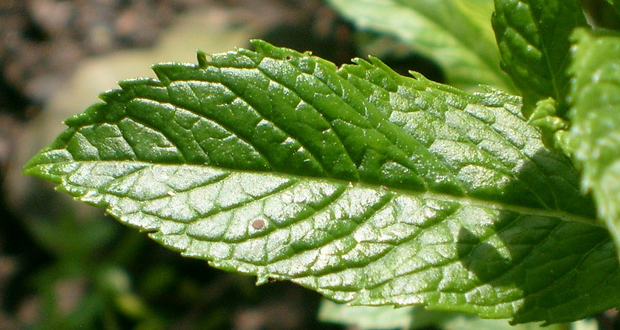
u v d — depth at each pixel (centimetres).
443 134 14
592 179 11
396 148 14
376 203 14
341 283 14
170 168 14
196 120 14
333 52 34
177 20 41
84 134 14
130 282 34
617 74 12
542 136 13
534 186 14
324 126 14
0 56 40
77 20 41
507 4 13
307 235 14
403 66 30
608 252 14
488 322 19
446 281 14
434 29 20
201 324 33
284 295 33
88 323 32
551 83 13
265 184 14
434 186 14
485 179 14
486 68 20
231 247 14
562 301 14
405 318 20
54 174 14
